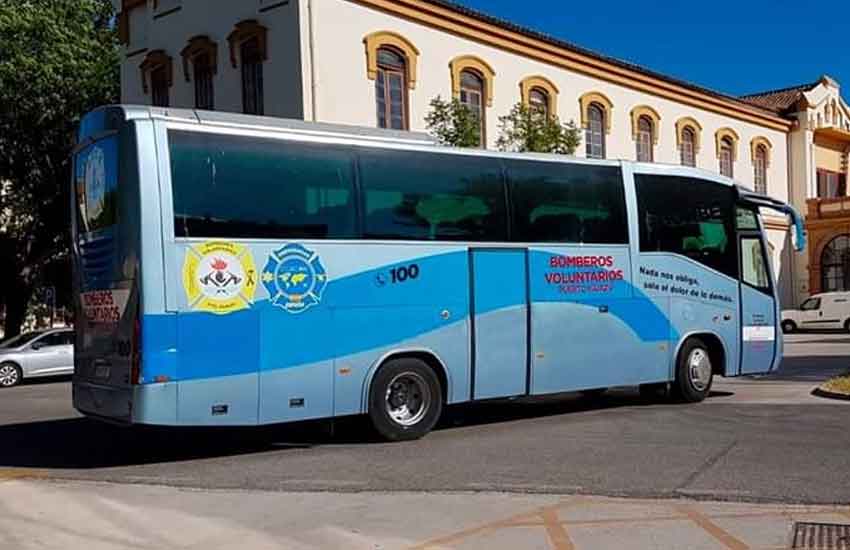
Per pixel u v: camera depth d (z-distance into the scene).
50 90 28.95
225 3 23.44
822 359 23.45
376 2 23.05
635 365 13.57
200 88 24.47
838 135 45.28
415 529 7.09
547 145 23.91
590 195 13.23
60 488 8.95
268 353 10.25
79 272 10.96
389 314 11.15
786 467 9.12
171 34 25.11
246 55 22.98
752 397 15.23
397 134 11.54
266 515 7.66
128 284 9.73
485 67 26.45
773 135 42.50
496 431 12.02
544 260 12.58
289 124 10.70
